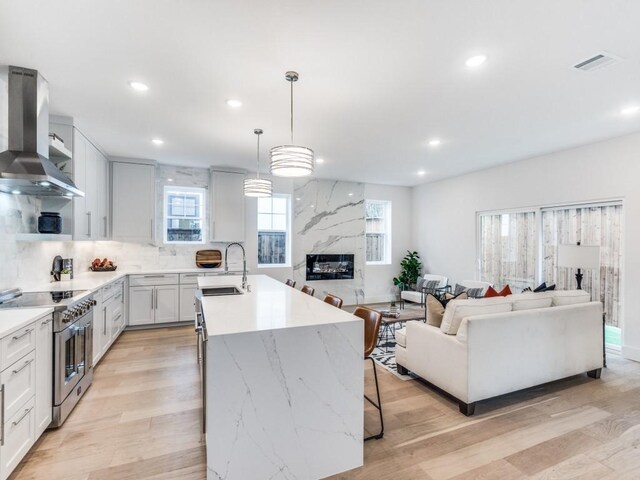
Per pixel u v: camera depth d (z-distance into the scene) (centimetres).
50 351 245
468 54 235
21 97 260
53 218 347
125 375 350
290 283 431
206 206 605
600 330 354
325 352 203
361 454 212
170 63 248
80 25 204
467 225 641
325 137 422
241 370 182
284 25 204
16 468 206
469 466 212
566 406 292
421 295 654
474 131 399
